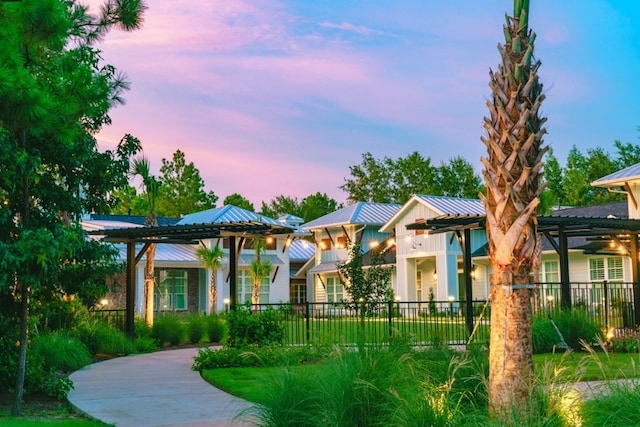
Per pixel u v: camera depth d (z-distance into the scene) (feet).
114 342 57.88
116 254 39.70
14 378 35.50
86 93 31.01
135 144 40.96
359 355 23.54
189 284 119.55
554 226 59.26
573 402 20.79
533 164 21.52
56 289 38.19
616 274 91.04
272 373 24.30
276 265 130.62
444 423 19.56
